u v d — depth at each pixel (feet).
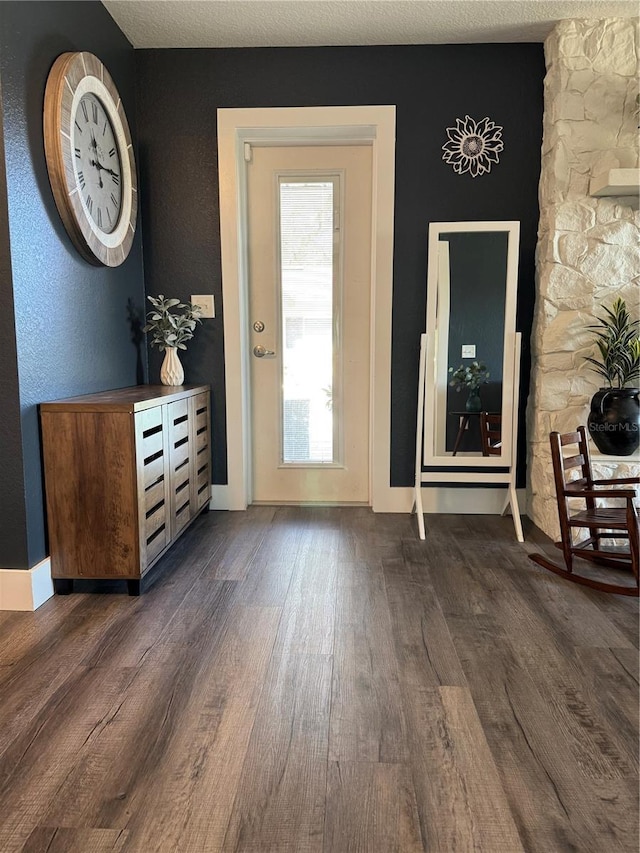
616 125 9.09
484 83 9.75
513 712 4.96
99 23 8.51
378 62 9.79
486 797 4.04
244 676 5.50
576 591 7.39
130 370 9.91
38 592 6.93
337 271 10.77
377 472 10.68
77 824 3.81
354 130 10.02
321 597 7.22
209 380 10.69
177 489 8.57
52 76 7.03
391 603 7.05
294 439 11.27
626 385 9.39
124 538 7.08
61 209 7.25
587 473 8.37
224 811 3.92
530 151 9.86
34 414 6.82
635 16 8.85
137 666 5.66
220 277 10.42
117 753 4.46
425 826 3.80
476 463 9.95
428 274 9.73
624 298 9.39
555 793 4.08
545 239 9.61
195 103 10.01
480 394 9.89
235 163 10.09
